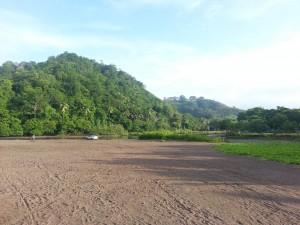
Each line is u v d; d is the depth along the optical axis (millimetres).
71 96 138750
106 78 196000
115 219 9914
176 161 26609
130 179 17297
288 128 115688
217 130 150000
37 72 161750
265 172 19469
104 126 125750
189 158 29375
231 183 15828
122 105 145750
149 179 17234
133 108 147000
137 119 142125
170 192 13844
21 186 15477
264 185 15188
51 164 24797
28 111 112312
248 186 14992
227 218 9844
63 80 160375
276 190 13977
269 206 11234
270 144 46750
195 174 18938
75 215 10406
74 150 42156
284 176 17844
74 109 129500
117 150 41875
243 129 126625
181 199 12500
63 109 119875
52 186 15422
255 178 17219
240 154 32906
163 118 158250
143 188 14797
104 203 11992
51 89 135625
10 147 49969
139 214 10445
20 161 27297
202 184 15648
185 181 16531
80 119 120312
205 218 9875
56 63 194625
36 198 12914
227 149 39000
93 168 22094
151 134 86938
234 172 19578
